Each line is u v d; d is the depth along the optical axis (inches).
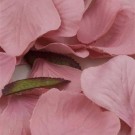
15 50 11.2
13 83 11.0
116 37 11.9
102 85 10.8
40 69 11.6
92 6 12.1
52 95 10.6
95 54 11.8
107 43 11.9
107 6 12.0
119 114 10.7
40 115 10.5
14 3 11.5
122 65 11.1
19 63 11.5
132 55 11.8
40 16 11.4
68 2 11.7
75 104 10.7
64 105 10.7
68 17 11.7
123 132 10.7
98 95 10.6
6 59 11.2
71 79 11.4
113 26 12.0
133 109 10.8
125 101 10.8
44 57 11.7
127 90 10.9
